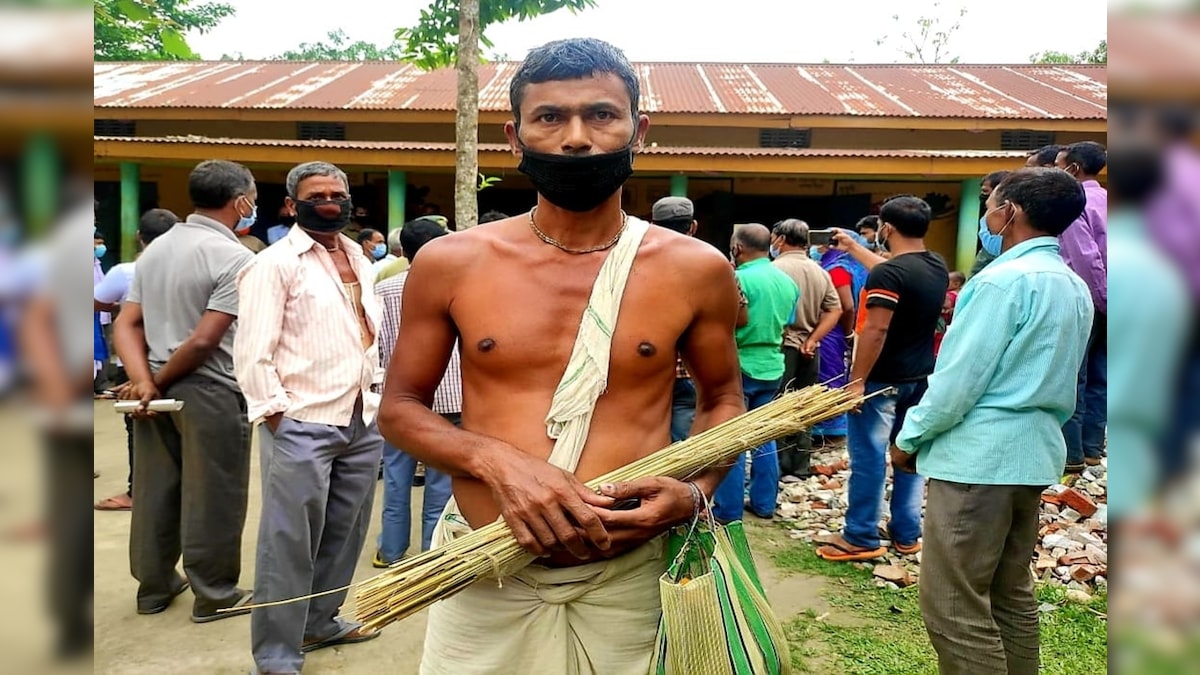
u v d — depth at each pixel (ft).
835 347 19.40
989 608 7.82
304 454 9.10
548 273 5.35
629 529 4.84
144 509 11.03
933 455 7.96
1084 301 7.64
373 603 4.72
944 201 43.96
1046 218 7.66
